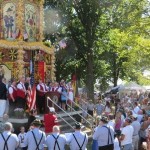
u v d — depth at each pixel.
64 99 24.56
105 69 52.25
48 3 40.47
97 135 13.27
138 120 17.81
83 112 26.03
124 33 34.38
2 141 11.33
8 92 20.19
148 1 33.53
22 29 25.00
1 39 25.17
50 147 11.95
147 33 33.53
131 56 36.97
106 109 25.33
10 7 25.22
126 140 14.74
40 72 25.84
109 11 40.69
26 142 12.02
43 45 25.91
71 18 40.97
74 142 12.13
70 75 43.91
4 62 24.80
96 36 41.00
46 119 16.92
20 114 19.72
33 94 19.98
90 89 39.97
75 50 40.88
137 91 43.59
